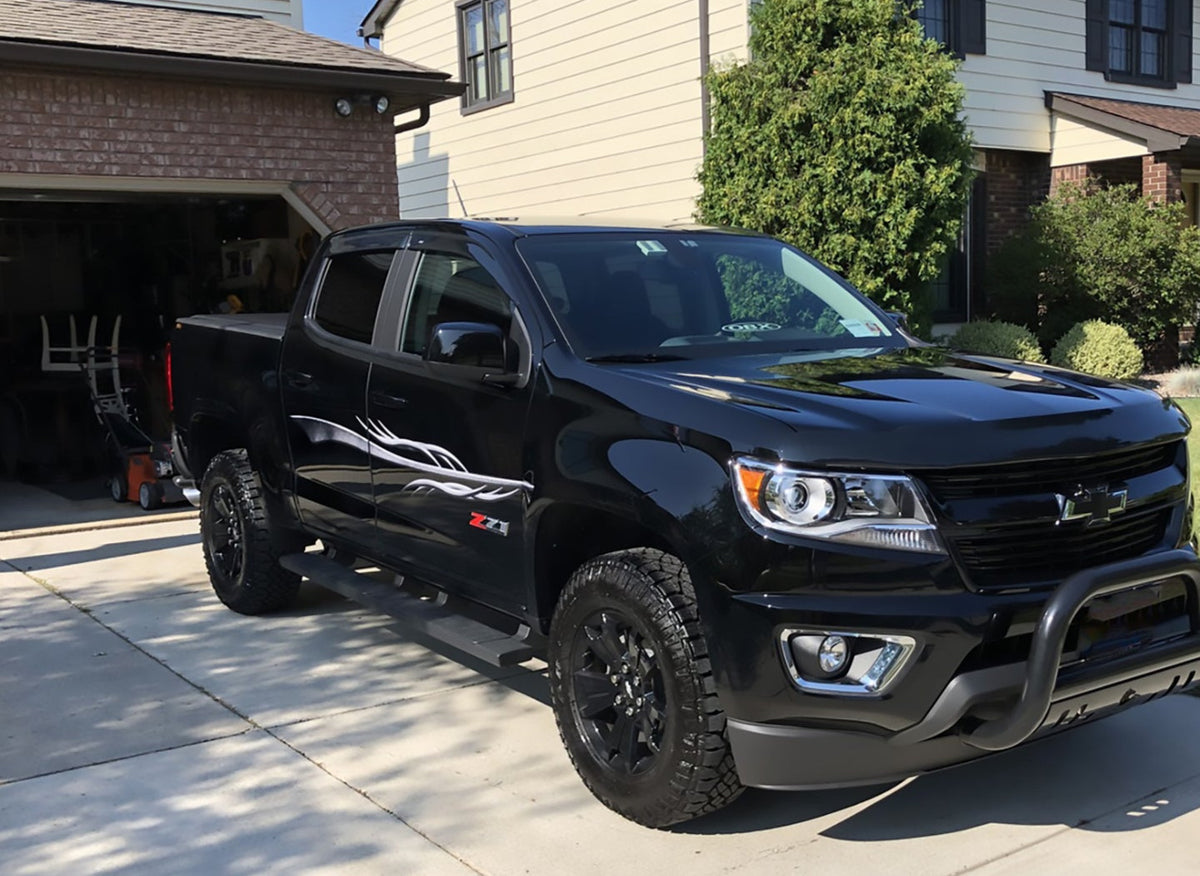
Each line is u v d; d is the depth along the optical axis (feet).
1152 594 11.14
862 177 36.58
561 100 51.16
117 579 22.53
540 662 17.13
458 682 16.26
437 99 33.88
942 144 37.14
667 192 46.55
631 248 14.93
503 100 54.19
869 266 37.47
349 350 16.30
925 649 9.93
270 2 39.42
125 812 12.23
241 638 18.45
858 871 10.77
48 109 27.78
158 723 14.76
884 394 11.33
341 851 11.30
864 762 10.30
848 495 10.20
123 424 32.32
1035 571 10.59
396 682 16.28
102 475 36.27
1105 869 10.74
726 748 10.80
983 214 49.42
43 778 13.11
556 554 12.92
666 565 11.31
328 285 17.49
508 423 13.10
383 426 15.37
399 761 13.48
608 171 49.29
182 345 21.38
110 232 42.37
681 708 10.85
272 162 31.17
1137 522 11.51
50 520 29.04
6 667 17.11
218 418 19.95
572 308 13.50
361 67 30.99
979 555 10.34
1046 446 10.62
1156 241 45.70
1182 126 48.19
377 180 32.96
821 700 10.12
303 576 17.81
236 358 19.39
